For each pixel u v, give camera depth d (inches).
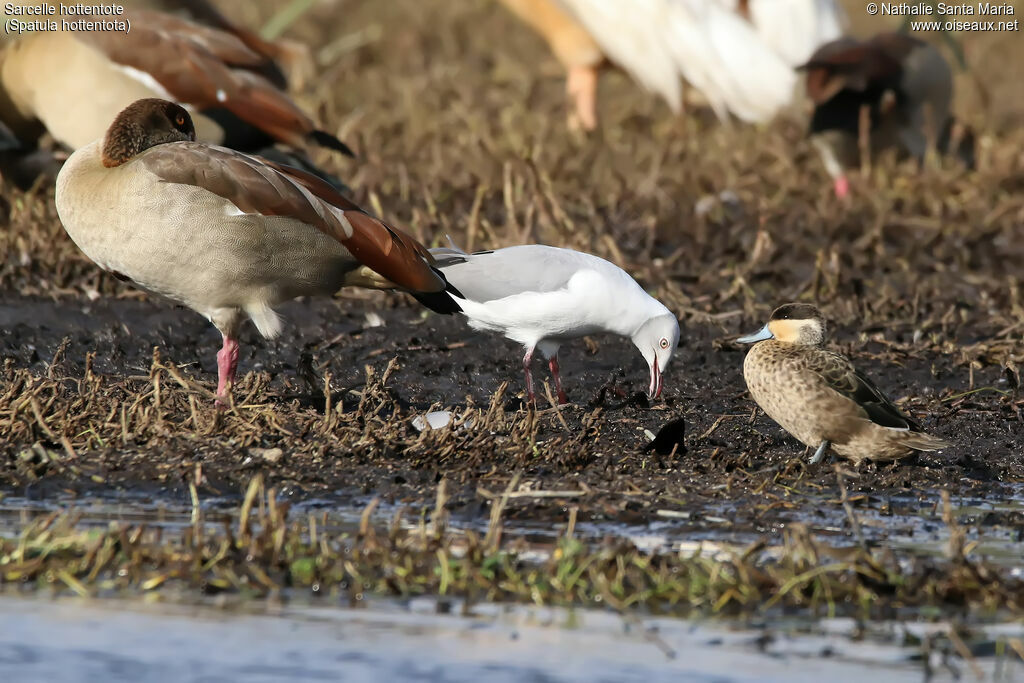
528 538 339.9
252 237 409.7
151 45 552.7
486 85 943.7
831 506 373.1
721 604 301.9
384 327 539.8
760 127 832.9
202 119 558.6
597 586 305.4
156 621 287.1
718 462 402.9
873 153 764.6
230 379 429.4
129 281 434.3
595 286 465.1
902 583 310.8
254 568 311.4
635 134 824.9
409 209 653.3
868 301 583.8
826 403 398.0
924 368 510.6
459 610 296.8
